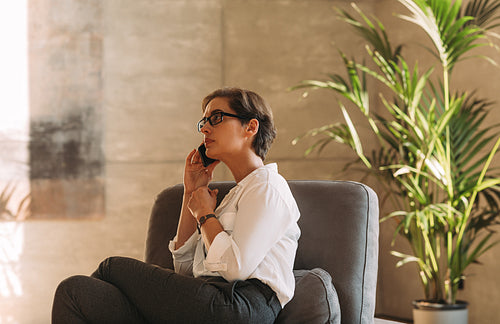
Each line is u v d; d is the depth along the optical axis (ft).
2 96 13.41
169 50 14.29
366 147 14.65
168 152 14.19
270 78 14.57
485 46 11.89
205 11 14.49
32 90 13.56
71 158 13.66
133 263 5.58
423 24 10.00
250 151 6.07
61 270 13.57
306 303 5.53
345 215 6.43
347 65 11.81
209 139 6.06
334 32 14.78
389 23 14.47
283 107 14.55
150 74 14.17
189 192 6.54
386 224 14.30
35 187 13.51
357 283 6.15
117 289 5.50
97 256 13.71
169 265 7.07
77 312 5.25
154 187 14.07
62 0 13.74
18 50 13.52
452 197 10.52
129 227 13.89
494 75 11.69
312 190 6.73
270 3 14.69
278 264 5.53
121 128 13.96
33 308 13.43
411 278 13.62
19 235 13.43
